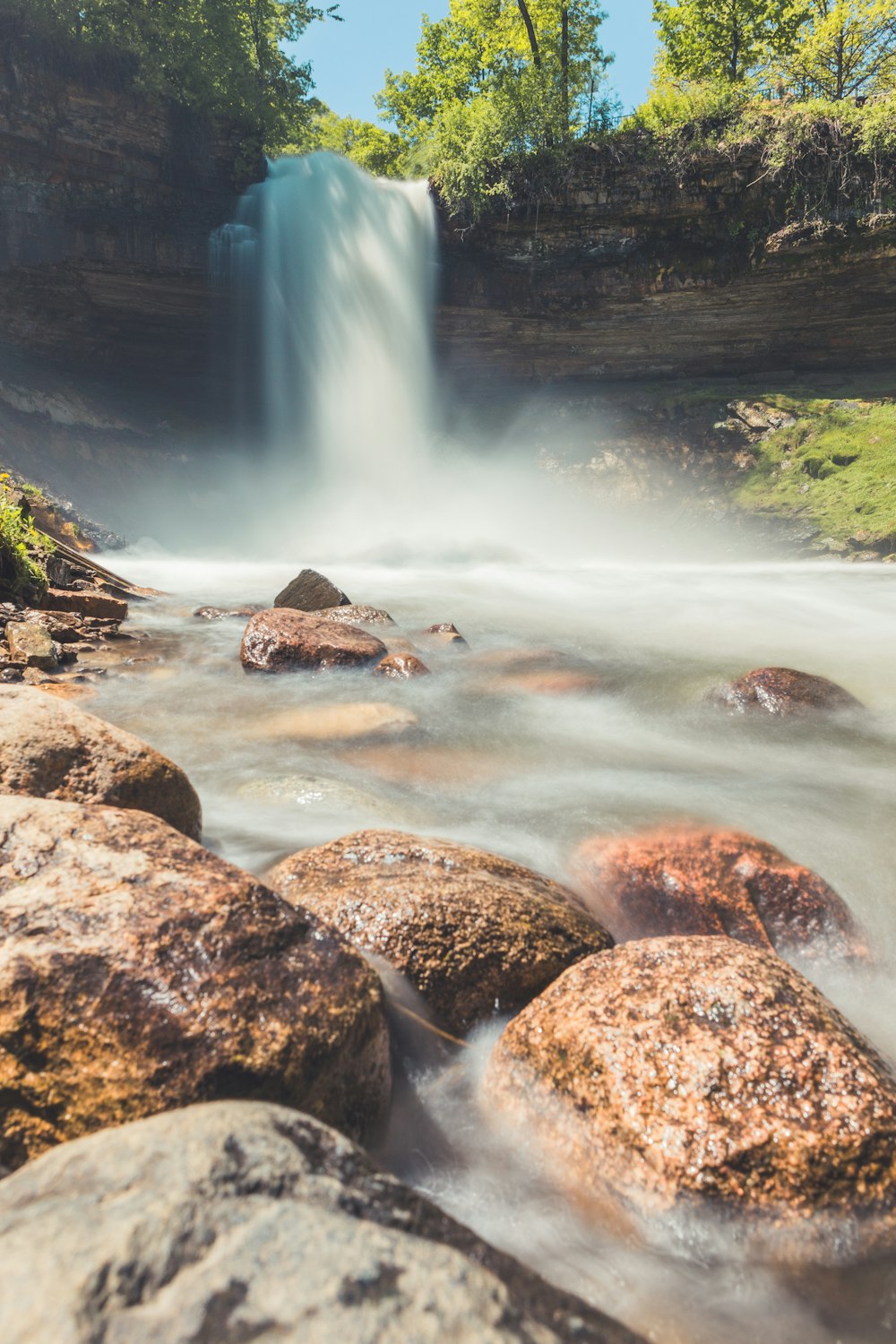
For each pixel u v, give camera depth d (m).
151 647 8.34
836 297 26.14
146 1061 2.06
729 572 19.23
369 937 3.00
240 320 27.53
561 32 30.67
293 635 7.59
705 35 30.08
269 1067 2.12
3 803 2.86
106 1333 1.09
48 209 23.38
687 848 3.96
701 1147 2.17
